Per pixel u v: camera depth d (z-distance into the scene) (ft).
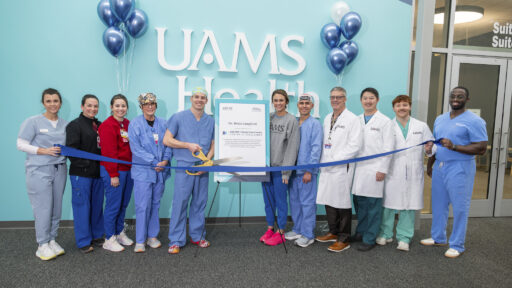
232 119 7.75
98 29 9.31
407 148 7.68
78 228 7.55
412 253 7.92
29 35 9.11
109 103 9.53
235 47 9.72
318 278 6.54
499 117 11.17
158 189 7.88
